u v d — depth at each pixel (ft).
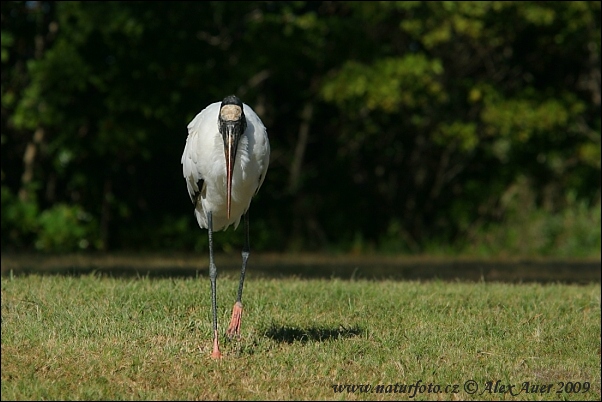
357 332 25.59
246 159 22.53
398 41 64.03
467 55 64.75
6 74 57.41
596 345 25.03
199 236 60.64
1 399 18.94
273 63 59.06
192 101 56.29
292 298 29.76
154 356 22.13
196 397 19.31
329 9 62.69
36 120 54.03
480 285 34.94
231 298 28.94
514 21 59.67
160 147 58.49
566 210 64.59
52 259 48.83
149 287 30.09
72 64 52.24
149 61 53.78
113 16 51.11
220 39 59.21
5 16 54.70
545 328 26.63
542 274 46.55
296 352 22.94
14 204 55.72
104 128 54.60
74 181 59.06
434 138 62.23
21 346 22.67
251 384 20.29
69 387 19.80
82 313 26.00
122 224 61.52
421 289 32.78
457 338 25.04
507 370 22.06
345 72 58.34
